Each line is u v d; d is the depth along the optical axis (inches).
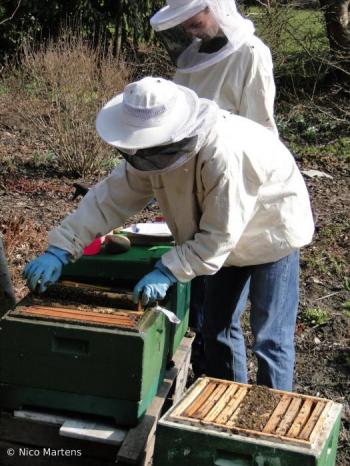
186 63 159.8
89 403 122.7
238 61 159.6
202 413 117.3
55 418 125.2
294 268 144.5
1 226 247.4
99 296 131.3
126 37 571.8
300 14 529.0
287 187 136.6
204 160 119.4
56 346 121.8
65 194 309.0
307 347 196.5
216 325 149.1
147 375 123.3
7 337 122.4
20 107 394.3
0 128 396.2
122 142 113.6
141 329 120.0
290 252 140.2
